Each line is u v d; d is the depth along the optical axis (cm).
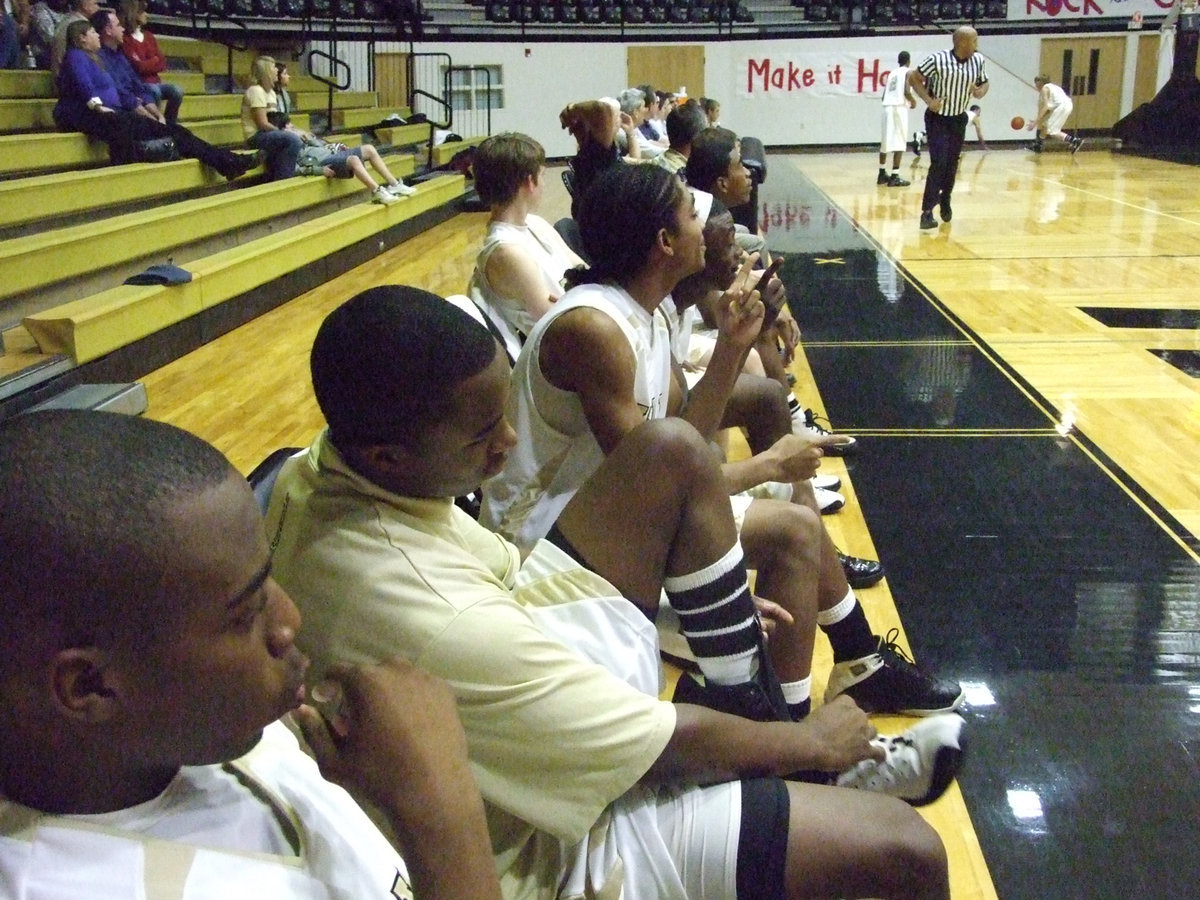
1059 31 1833
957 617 258
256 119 862
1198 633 248
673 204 186
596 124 379
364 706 83
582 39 1797
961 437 392
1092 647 242
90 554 61
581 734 108
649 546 139
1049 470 356
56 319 429
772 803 119
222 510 67
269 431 406
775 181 1373
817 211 1052
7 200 534
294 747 89
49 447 64
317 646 111
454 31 1695
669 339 218
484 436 114
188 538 65
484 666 107
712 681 146
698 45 1848
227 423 417
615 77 1839
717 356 194
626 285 191
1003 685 227
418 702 84
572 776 109
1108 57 1847
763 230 929
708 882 117
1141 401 430
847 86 1880
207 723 69
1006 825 183
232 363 516
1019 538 303
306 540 113
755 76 1878
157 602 64
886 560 291
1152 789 192
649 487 137
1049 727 211
